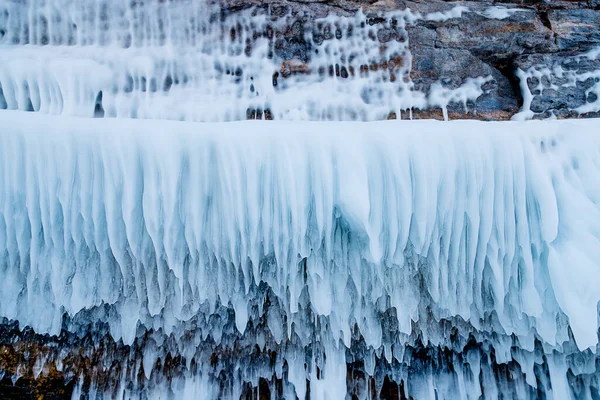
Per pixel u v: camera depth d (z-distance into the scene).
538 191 2.40
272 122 2.31
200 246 2.28
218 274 2.40
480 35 3.14
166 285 2.46
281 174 2.25
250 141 2.23
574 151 2.49
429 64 3.08
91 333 2.63
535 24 3.18
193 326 2.67
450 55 3.11
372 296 2.54
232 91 2.88
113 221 2.21
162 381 2.75
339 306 2.53
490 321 2.72
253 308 2.62
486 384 2.93
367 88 3.00
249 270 2.47
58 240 2.27
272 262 2.46
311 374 2.75
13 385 2.59
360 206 2.20
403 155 2.29
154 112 2.77
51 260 2.30
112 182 2.18
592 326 2.32
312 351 2.74
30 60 2.63
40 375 2.61
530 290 2.47
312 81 2.96
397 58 3.05
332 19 3.02
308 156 2.28
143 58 2.81
